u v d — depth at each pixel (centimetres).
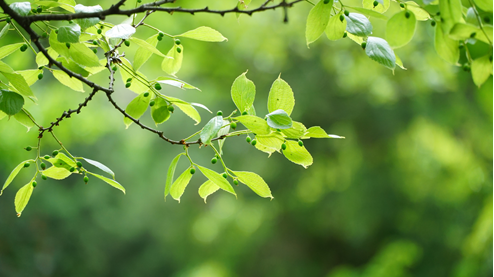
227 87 988
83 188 1096
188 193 1347
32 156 602
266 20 865
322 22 159
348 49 864
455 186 943
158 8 156
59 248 997
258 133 149
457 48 157
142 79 181
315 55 898
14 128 544
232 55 918
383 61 150
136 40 151
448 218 937
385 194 1001
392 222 1016
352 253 1141
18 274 782
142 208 1225
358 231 1019
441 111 862
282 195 1151
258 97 954
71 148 1055
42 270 906
